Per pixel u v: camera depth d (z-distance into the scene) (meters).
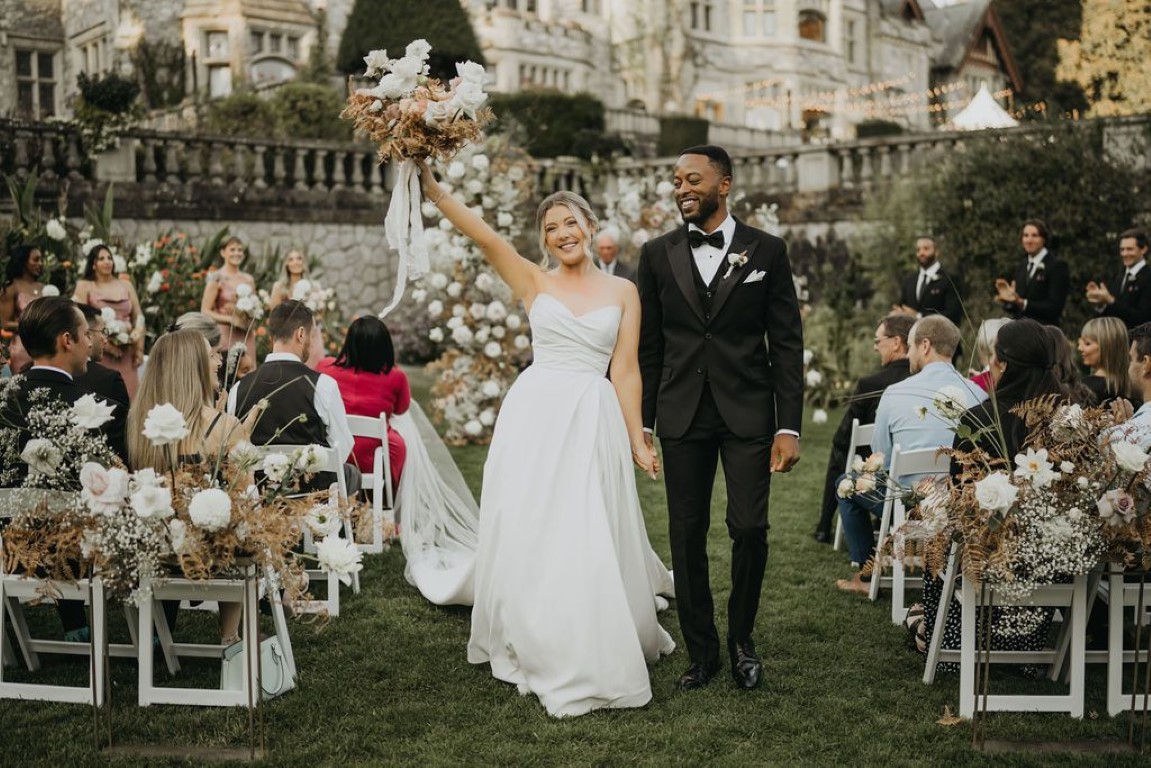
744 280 3.62
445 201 3.75
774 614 4.55
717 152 3.71
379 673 3.81
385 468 5.40
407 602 4.68
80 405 3.10
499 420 3.79
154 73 22.52
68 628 3.98
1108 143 11.76
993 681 3.76
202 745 3.17
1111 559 3.20
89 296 7.39
